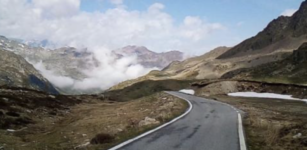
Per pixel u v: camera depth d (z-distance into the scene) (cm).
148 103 4306
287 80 10581
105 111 3897
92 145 1312
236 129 1784
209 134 1581
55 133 2198
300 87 5750
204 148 1203
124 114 3077
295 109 3294
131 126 1994
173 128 1809
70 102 5262
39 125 2814
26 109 3422
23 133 2291
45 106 4009
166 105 3525
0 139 1648
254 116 2492
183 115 2680
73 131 2194
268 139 1377
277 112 2886
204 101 4828
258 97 5972
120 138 1448
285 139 1392
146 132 1622
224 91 7738
